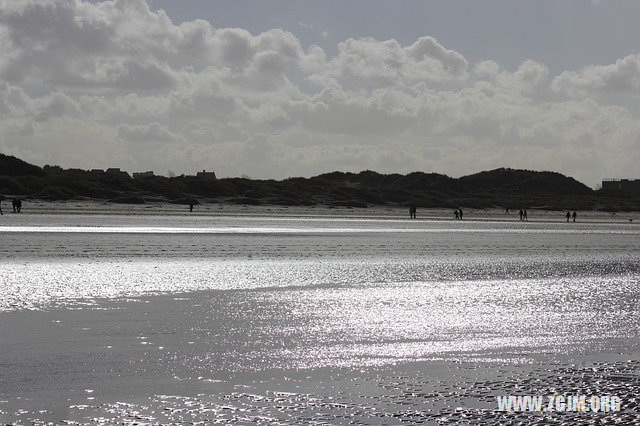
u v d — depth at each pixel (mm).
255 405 11945
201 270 34000
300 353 16172
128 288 27000
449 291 28016
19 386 12945
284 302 24094
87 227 68750
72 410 11500
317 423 11008
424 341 17781
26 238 51250
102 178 194500
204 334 18188
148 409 11609
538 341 18000
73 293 25328
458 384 13531
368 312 22234
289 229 76125
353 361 15469
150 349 16312
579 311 23281
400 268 36969
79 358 15289
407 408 11883
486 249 53219
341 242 56562
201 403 12016
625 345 17609
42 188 178500
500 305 24375
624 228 107938
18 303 22766
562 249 55344
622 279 34156
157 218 98188
